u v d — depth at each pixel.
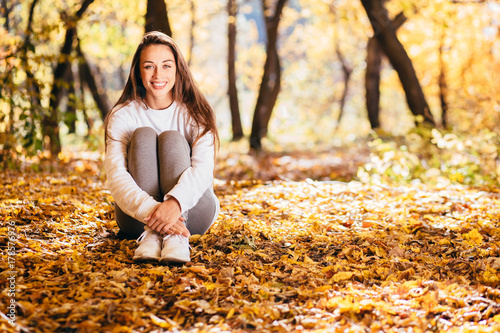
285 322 2.34
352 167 9.95
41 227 3.58
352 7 15.95
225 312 2.43
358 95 35.62
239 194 5.43
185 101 3.44
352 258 3.23
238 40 31.11
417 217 4.39
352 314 2.38
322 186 5.87
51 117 7.22
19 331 2.14
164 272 2.87
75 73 18.30
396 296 2.60
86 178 6.49
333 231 3.92
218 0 22.34
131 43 16.98
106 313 2.36
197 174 3.11
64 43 10.37
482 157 7.04
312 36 28.20
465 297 2.59
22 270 2.79
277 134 28.78
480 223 4.09
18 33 11.22
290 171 9.91
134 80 3.39
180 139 3.22
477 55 18.52
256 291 2.64
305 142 22.92
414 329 2.25
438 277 2.91
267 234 3.72
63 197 4.70
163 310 2.46
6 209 3.90
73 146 14.95
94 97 17.06
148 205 3.01
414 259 3.24
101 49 17.11
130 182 3.09
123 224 3.33
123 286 2.64
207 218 3.37
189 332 2.21
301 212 4.52
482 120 11.47
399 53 10.56
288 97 35.97
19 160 6.79
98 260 3.09
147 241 3.03
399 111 31.25
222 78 39.72
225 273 2.86
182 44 24.70
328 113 35.34
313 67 35.19
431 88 22.31
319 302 2.50
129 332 2.22
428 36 19.12
